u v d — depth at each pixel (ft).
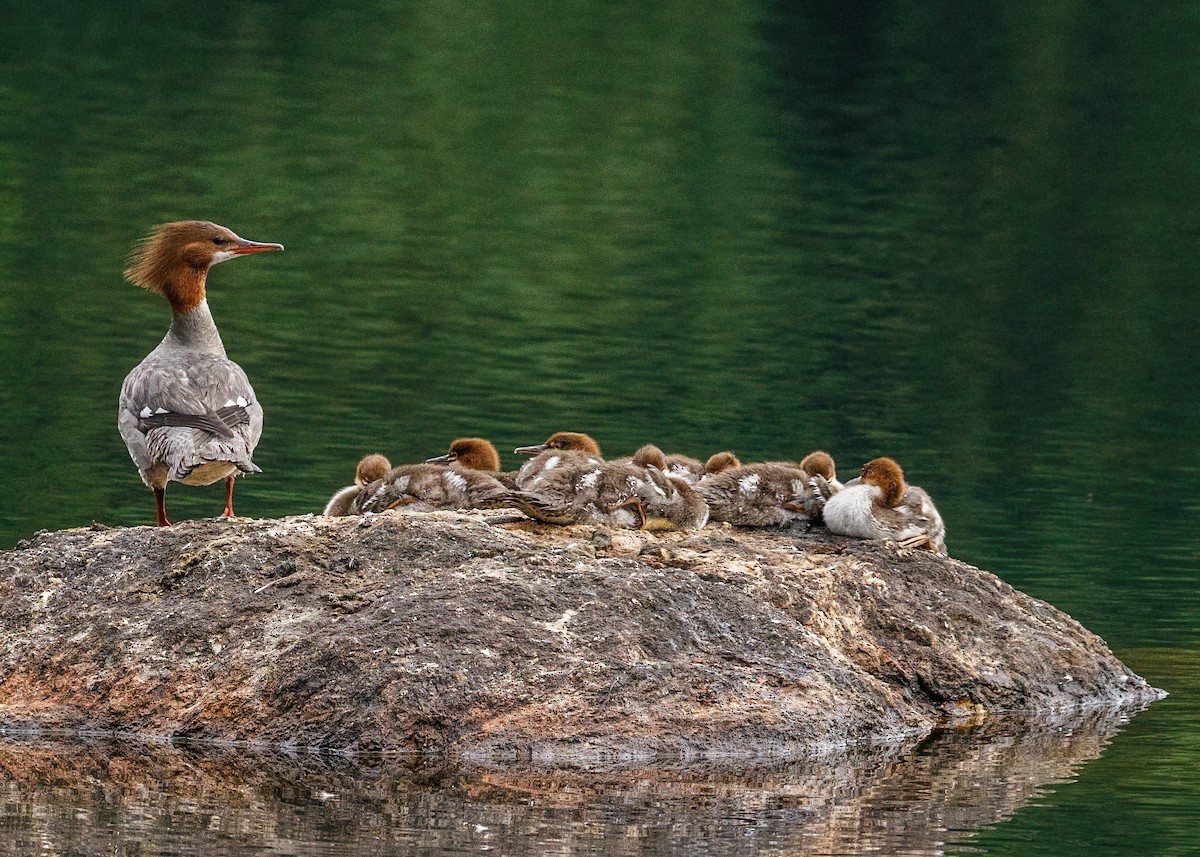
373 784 37.01
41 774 37.37
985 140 148.97
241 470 43.60
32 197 124.77
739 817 35.94
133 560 42.80
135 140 140.97
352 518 43.93
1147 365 103.71
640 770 37.86
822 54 169.27
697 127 150.30
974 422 90.33
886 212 132.87
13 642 41.47
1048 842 35.32
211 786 36.78
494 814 35.47
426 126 148.97
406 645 39.14
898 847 34.68
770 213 131.75
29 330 96.27
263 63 165.27
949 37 170.30
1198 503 76.89
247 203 127.34
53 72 158.30
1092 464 83.92
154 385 44.01
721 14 179.32
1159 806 37.73
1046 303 114.93
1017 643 46.42
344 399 85.46
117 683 40.19
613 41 172.76
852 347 103.45
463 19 178.19
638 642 40.24
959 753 41.32
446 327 102.06
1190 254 125.70
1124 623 57.21
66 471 71.51
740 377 95.04
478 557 42.19
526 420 83.10
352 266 115.03
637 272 116.78
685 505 47.55
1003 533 71.15
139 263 47.26
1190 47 165.27
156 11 179.42
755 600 42.37
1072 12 171.94
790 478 49.93
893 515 48.62
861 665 43.88
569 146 146.00
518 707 38.52
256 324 100.37
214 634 40.65
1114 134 150.51
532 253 120.16
